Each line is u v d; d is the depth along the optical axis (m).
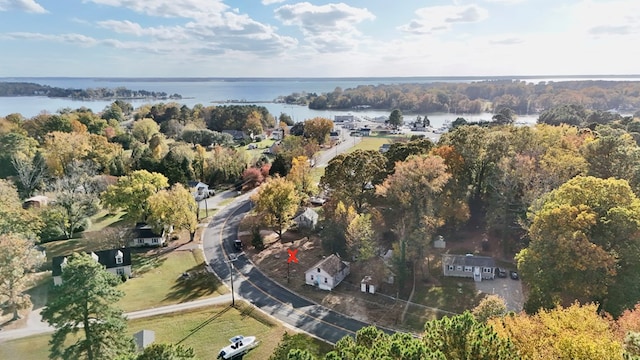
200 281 59.09
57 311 32.34
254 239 70.12
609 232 41.19
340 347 22.72
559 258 39.88
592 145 61.53
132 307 51.72
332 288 56.19
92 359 32.78
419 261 59.62
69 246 68.75
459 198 64.00
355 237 56.81
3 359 40.03
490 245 63.78
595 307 32.25
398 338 22.03
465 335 22.70
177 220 71.00
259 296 54.72
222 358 41.34
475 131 69.06
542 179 58.66
